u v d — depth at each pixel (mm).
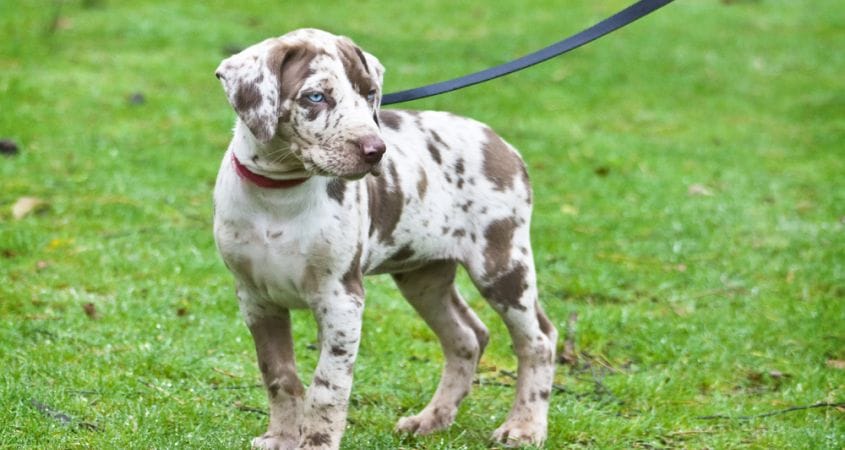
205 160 14445
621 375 9086
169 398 7988
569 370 9328
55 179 13148
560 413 8148
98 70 18359
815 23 25859
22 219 11938
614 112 18562
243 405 8031
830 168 15898
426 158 7336
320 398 6680
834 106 19422
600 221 13117
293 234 6547
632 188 14492
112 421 7473
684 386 8977
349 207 6637
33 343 8836
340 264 6645
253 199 6531
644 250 12227
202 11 23219
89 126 15406
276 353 7051
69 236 11438
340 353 6695
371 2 25438
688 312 10594
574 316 10133
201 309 9859
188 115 16391
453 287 8016
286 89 6203
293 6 24500
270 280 6699
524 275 7574
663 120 18250
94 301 9812
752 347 9828
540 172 15039
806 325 10195
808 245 12484
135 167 13836
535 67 20797
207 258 11070
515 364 9359
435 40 22297
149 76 18281
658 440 8008
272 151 6363
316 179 6512
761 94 20188
